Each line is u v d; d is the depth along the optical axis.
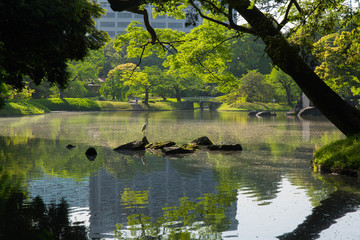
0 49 13.67
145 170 16.27
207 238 8.15
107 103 91.50
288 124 44.56
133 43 27.95
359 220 9.22
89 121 49.19
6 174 15.23
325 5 16.55
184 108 99.12
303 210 10.12
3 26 14.49
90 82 101.56
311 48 16.09
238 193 12.10
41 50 15.31
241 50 106.25
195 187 13.00
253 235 8.33
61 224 9.01
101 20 180.00
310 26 16.83
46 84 85.50
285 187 12.82
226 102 99.12
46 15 14.27
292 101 99.88
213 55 28.80
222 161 18.64
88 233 8.41
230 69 110.19
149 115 66.00
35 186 13.11
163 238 8.16
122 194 12.01
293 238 8.12
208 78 30.97
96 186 13.16
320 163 16.20
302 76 16.88
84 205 10.69
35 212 9.96
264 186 13.05
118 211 10.11
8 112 63.44
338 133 33.03
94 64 93.69
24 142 26.45
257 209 10.26
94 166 17.27
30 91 72.69
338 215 9.63
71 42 17.59
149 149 23.36
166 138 29.50
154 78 95.62
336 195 11.66
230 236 8.29
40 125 42.25
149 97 116.06
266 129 37.38
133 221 9.28
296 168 16.59
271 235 8.30
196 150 22.67
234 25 17.77
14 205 10.62
